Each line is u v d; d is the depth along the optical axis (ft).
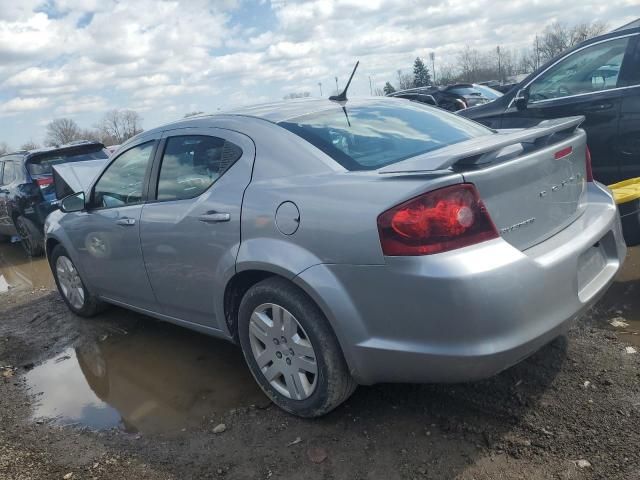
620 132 16.96
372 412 9.93
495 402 9.71
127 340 14.96
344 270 8.43
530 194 8.57
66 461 9.78
